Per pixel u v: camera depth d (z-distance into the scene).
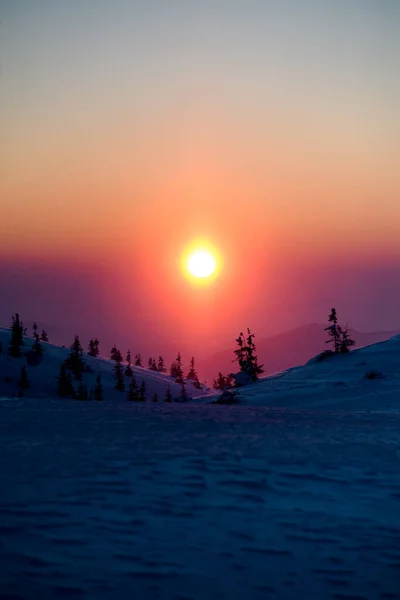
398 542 8.73
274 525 9.29
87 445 15.46
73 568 7.28
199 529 8.95
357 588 7.22
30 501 9.91
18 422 20.52
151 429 19.11
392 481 12.14
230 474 12.30
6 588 6.64
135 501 10.15
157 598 6.63
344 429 20.50
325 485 11.71
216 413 26.69
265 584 7.20
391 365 63.72
